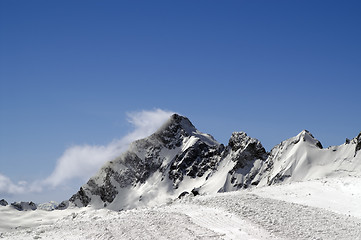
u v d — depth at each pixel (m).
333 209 49.34
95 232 44.03
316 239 36.66
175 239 37.41
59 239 43.75
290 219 42.12
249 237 36.94
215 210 45.81
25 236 47.97
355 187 57.97
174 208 49.31
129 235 40.56
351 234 38.03
